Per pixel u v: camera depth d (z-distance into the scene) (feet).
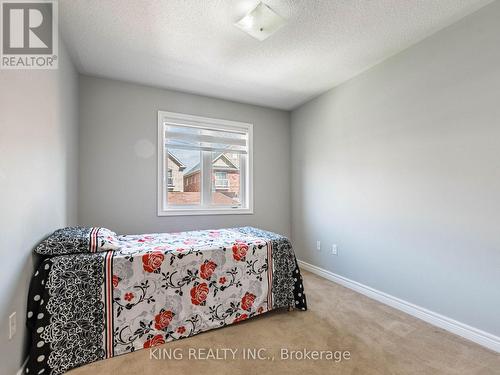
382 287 7.85
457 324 6.02
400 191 7.32
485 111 5.57
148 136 9.49
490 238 5.50
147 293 5.59
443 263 6.31
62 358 4.76
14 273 4.13
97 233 5.93
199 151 10.69
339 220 9.50
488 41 5.52
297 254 11.85
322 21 6.04
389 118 7.65
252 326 6.43
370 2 5.44
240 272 6.64
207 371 4.81
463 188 5.93
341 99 9.41
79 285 5.04
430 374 4.70
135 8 5.57
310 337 5.93
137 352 5.36
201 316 6.09
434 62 6.50
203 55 7.52
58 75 6.26
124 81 9.15
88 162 8.64
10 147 4.01
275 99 10.94
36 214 4.96
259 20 5.92
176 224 9.95
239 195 11.50
